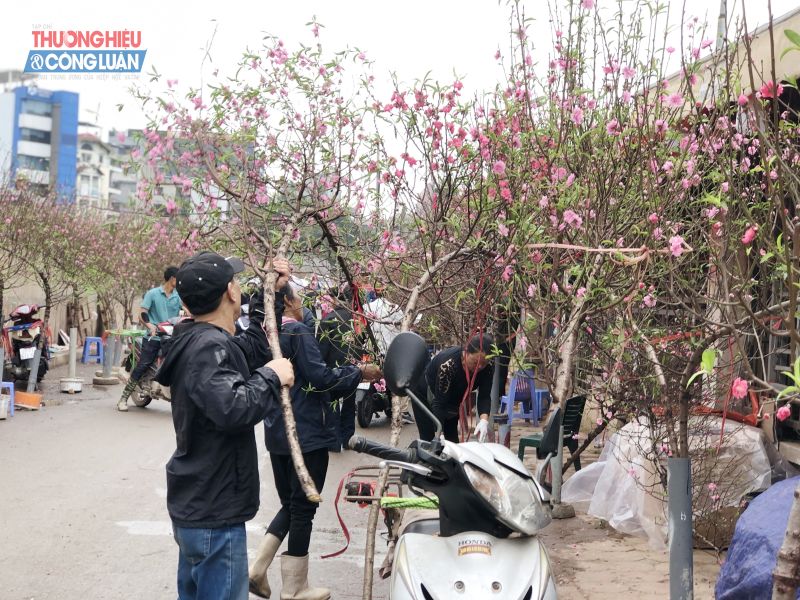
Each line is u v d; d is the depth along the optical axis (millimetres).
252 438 3885
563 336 5895
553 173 5727
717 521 6605
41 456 9859
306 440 5551
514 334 6062
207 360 3680
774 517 4266
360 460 10352
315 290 5965
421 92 6070
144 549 6652
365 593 4273
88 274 17891
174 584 5938
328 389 5527
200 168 5715
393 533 5812
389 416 14062
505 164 5777
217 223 5676
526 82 6059
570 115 5910
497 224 5547
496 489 3564
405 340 3924
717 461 6500
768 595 3926
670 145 5840
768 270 4805
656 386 6355
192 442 3766
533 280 5973
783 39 7188
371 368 5895
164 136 5715
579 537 7246
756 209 4715
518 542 3633
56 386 16453
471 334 6059
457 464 3564
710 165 5598
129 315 21688
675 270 4527
